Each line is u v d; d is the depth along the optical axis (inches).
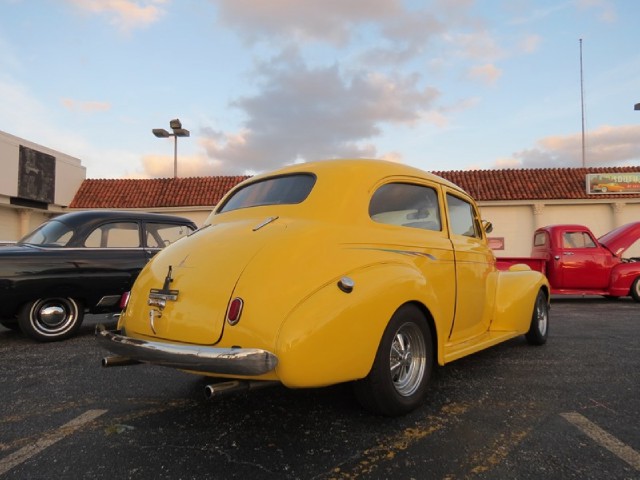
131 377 169.3
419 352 131.3
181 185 781.3
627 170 713.0
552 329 261.6
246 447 109.7
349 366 107.5
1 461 104.0
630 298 444.8
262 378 101.2
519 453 104.9
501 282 198.4
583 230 405.7
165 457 105.1
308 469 98.7
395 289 118.0
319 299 105.1
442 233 159.2
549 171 743.1
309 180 139.3
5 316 224.4
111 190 778.8
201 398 145.5
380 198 138.8
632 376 166.1
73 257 230.8
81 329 265.3
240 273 108.4
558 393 147.0
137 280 134.3
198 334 106.8
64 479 95.9
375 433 116.3
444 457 103.3
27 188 663.8
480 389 151.2
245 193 155.4
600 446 108.3
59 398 146.8
